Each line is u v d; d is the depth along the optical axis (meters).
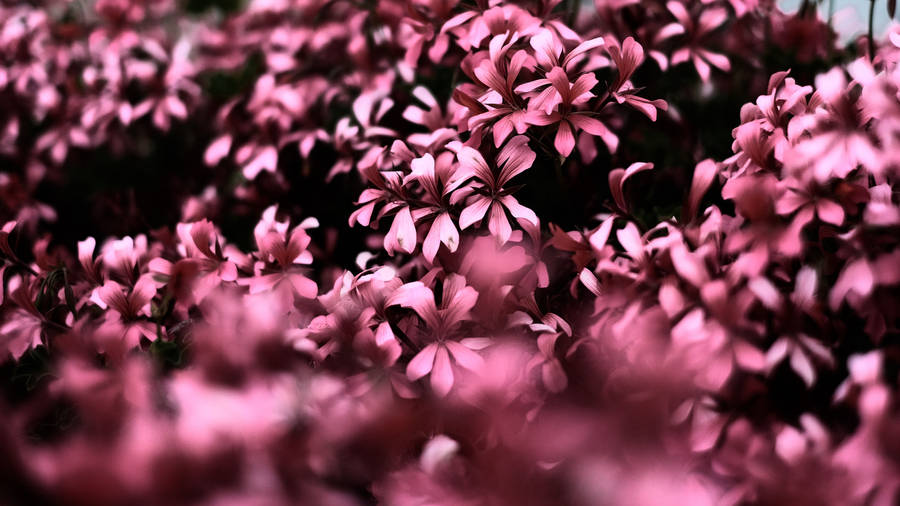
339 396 0.80
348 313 0.85
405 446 0.82
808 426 0.79
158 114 1.04
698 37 0.96
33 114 1.09
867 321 0.83
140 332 0.88
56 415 0.85
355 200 0.99
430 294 0.84
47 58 1.08
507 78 0.86
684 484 0.80
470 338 0.84
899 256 0.82
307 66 1.03
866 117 0.82
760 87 0.99
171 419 0.80
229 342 0.80
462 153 0.86
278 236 0.89
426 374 0.85
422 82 1.00
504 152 0.86
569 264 0.89
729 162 0.87
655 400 0.80
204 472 0.75
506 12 0.90
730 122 0.98
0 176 1.05
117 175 1.08
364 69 1.01
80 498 0.73
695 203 0.85
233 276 0.89
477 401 0.82
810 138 0.84
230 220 1.03
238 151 1.01
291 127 1.01
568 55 0.86
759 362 0.81
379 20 1.02
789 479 0.79
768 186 0.82
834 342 0.84
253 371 0.79
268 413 0.77
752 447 0.81
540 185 0.94
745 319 0.82
